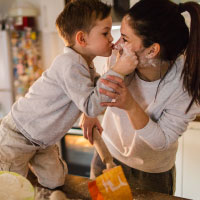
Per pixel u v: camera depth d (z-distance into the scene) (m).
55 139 0.94
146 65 0.83
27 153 0.93
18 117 0.91
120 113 1.02
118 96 0.74
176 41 0.78
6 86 2.55
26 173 0.99
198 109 0.88
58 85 0.85
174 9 0.77
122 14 1.75
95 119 1.06
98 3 0.88
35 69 2.72
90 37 0.85
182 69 0.85
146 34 0.75
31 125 0.90
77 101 0.76
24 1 2.82
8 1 2.91
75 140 2.38
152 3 0.76
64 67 0.81
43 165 0.94
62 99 0.87
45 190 0.88
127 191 0.70
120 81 0.72
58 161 0.97
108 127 1.13
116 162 1.18
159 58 0.82
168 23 0.75
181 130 0.90
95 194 0.71
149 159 1.09
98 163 1.20
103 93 0.73
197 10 0.75
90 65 0.95
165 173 1.15
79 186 0.91
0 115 2.67
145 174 1.15
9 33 2.45
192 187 1.93
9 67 2.48
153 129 0.84
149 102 0.95
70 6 0.89
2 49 2.47
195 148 1.84
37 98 0.89
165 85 0.88
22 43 2.56
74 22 0.85
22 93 2.58
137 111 0.79
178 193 1.98
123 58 0.75
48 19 2.44
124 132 1.05
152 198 0.82
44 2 2.40
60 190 0.89
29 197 0.60
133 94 0.97
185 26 0.79
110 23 0.88
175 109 0.90
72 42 0.88
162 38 0.76
